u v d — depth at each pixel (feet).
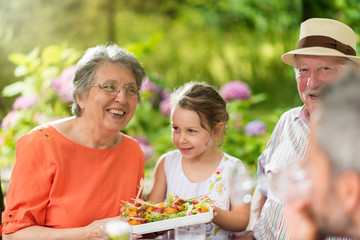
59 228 6.00
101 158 6.39
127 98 6.28
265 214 6.52
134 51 15.08
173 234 6.01
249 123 13.61
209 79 25.77
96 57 6.22
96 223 5.66
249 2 24.00
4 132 12.63
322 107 2.25
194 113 6.66
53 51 13.93
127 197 6.52
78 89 6.25
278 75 24.04
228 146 13.47
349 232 2.21
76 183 6.18
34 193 5.90
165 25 27.84
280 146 6.82
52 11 24.44
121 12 27.68
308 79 6.29
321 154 2.21
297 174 2.49
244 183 3.54
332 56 6.12
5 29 21.42
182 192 7.10
